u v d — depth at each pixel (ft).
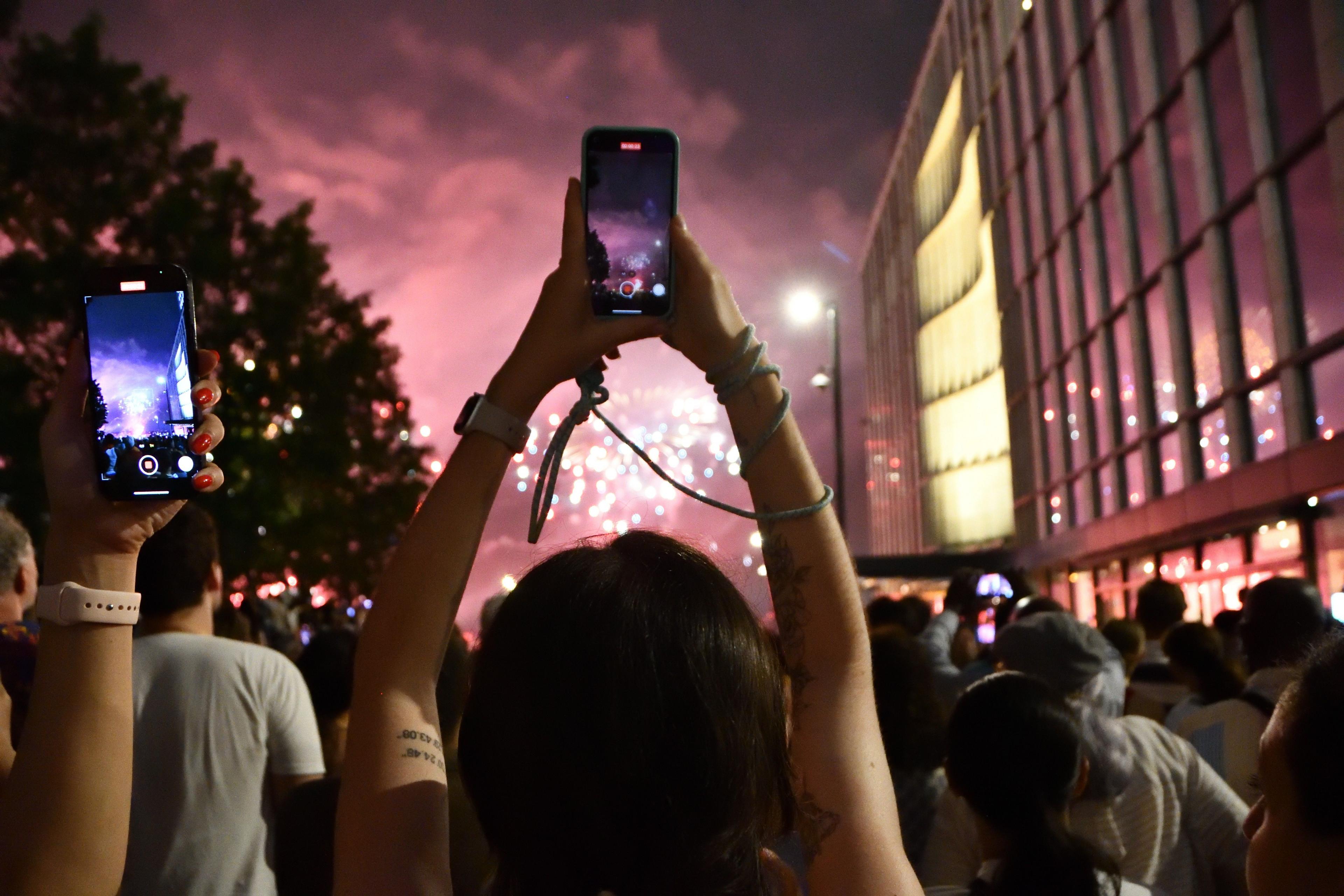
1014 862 7.28
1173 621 21.54
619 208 4.06
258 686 9.88
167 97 67.05
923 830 11.39
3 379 59.62
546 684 3.10
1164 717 19.53
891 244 216.13
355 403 83.76
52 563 4.09
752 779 3.12
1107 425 86.12
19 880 3.82
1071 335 95.71
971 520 147.74
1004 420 133.90
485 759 3.22
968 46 135.95
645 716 3.04
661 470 3.67
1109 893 7.29
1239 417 62.23
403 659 3.63
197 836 9.39
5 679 8.38
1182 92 69.10
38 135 63.67
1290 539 57.16
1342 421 51.65
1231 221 63.36
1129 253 79.82
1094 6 84.58
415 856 3.35
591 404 3.73
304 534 81.82
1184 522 69.15
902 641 11.86
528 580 3.33
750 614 3.35
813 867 3.41
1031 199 107.14
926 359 172.04
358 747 3.53
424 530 3.67
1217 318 63.93
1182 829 9.71
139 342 4.22
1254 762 12.27
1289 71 55.47
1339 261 51.24
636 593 3.18
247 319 71.31
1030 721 7.39
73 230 64.80
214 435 4.14
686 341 3.77
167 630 10.11
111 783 3.98
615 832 3.06
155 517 4.17
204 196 69.77
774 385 3.72
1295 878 3.51
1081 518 95.81
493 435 3.69
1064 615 11.96
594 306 3.71
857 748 3.54
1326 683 3.51
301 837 9.34
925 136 173.27
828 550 3.67
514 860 3.16
